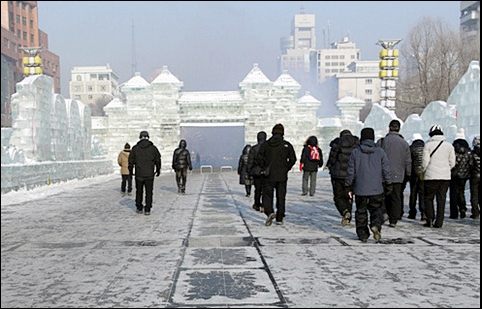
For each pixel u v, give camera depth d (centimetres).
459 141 802
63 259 509
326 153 3462
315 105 3462
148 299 365
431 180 706
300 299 363
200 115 3431
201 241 611
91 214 916
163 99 3397
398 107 4769
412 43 4428
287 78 3459
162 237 644
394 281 412
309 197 1262
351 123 3516
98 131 3406
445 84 4309
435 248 555
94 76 11319
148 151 902
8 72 6969
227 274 438
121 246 580
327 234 663
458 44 4278
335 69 15025
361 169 602
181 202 1144
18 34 8050
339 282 409
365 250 545
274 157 743
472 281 413
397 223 770
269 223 743
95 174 2438
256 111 3406
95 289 394
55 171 1731
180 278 425
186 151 1379
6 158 1377
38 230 716
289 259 498
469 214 888
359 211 607
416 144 823
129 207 1042
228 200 1192
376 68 11512
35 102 1723
